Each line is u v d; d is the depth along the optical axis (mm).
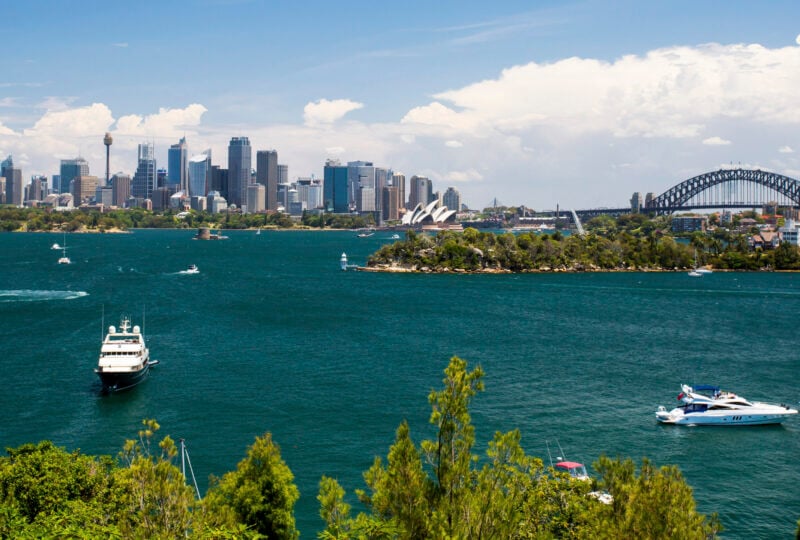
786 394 103625
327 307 189625
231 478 48031
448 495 34250
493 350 131750
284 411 92688
